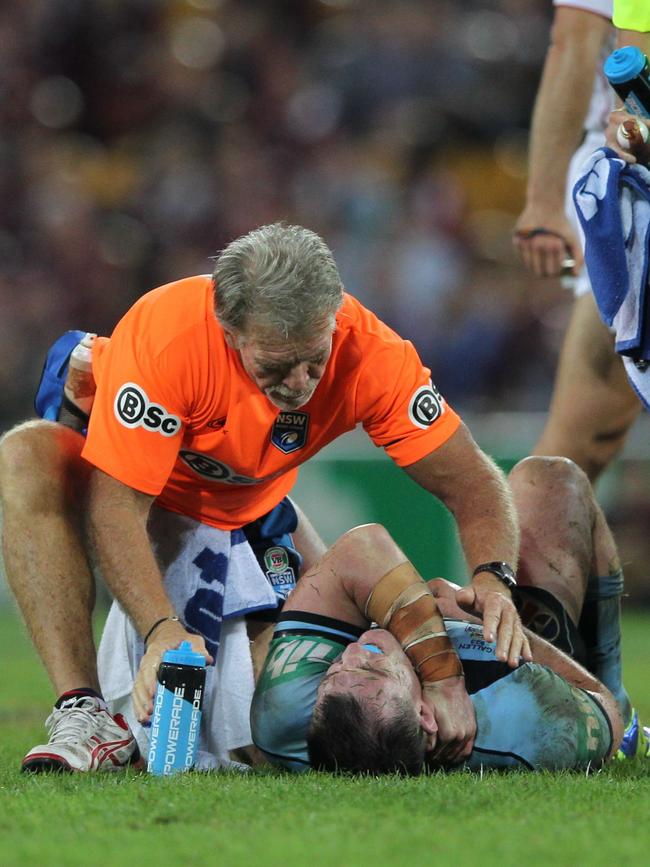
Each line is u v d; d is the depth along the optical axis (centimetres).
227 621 1227
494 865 735
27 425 1213
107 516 1103
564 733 1048
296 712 1046
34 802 926
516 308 3781
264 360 1032
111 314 3991
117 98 4406
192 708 1054
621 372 1619
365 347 1131
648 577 3167
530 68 4431
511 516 1147
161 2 4466
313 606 1068
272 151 4281
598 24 1653
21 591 1169
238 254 1033
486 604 1059
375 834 809
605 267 1239
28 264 4016
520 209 4300
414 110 4331
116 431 1103
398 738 1003
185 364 1099
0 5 4456
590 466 1673
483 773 1027
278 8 4538
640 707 1805
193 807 897
